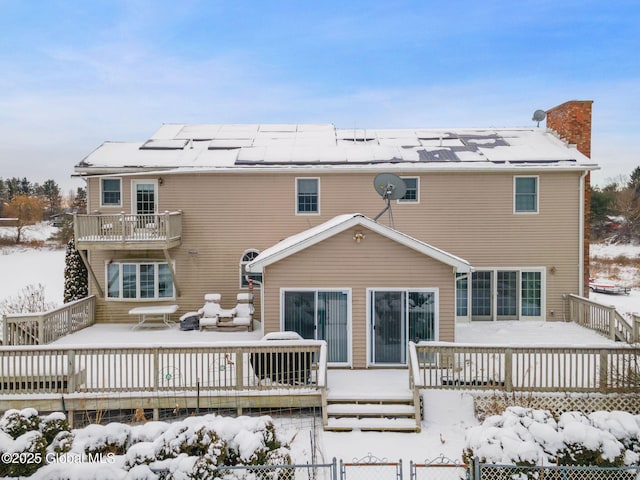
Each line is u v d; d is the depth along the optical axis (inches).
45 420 305.3
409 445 393.1
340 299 531.2
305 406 444.5
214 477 281.4
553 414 370.9
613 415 320.2
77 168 699.4
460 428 417.7
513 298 719.1
